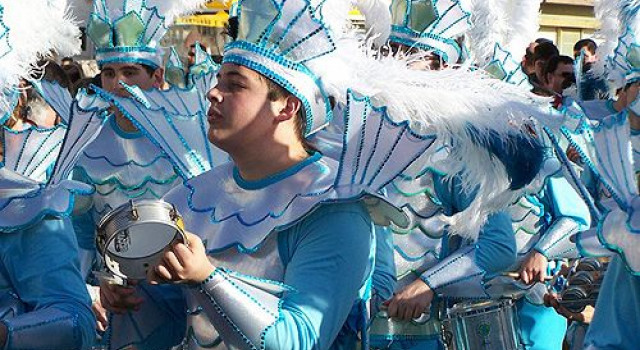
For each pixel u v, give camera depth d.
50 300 3.34
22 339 3.25
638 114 3.74
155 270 2.89
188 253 2.87
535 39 7.88
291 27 3.14
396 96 3.49
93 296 4.27
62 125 3.51
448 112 3.60
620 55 4.84
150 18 5.00
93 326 3.43
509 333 4.75
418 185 3.98
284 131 3.20
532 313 5.25
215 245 3.19
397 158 3.15
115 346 3.53
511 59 5.38
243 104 3.14
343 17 3.37
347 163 3.12
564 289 4.49
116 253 2.88
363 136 3.12
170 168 4.54
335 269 3.05
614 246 3.24
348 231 3.09
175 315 3.50
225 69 3.17
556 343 5.34
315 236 3.09
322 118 3.26
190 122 3.63
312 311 2.99
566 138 3.61
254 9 3.13
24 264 3.36
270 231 3.13
